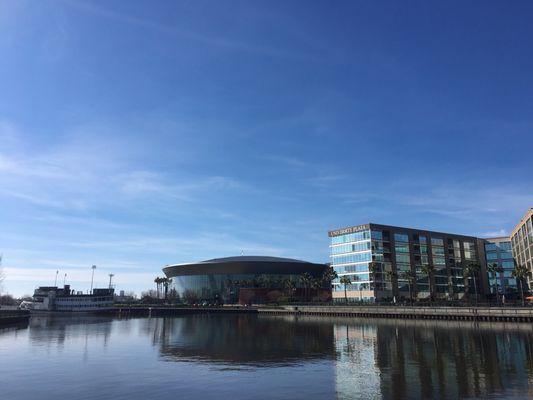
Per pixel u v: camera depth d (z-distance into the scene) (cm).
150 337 8356
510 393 3381
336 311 15375
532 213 16175
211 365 4903
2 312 12369
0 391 3653
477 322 10656
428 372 4269
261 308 18775
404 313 12925
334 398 3350
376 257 18600
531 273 16325
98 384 3906
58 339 8081
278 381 3978
